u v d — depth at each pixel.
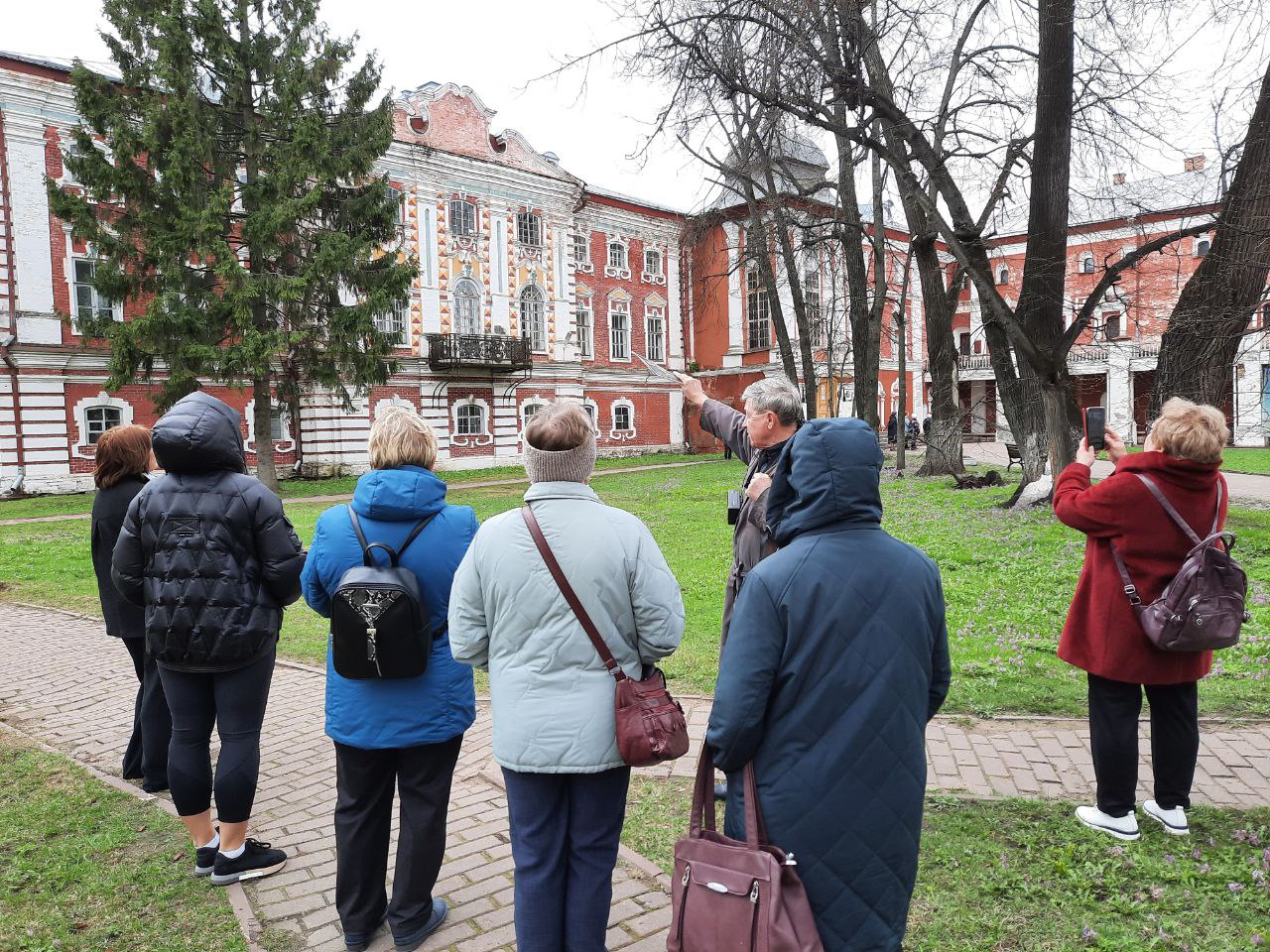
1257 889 3.21
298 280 21.47
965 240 14.61
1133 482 3.42
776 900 1.89
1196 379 11.48
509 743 2.55
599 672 2.56
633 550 2.60
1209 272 11.29
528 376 36.19
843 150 19.80
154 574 3.38
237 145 22.94
